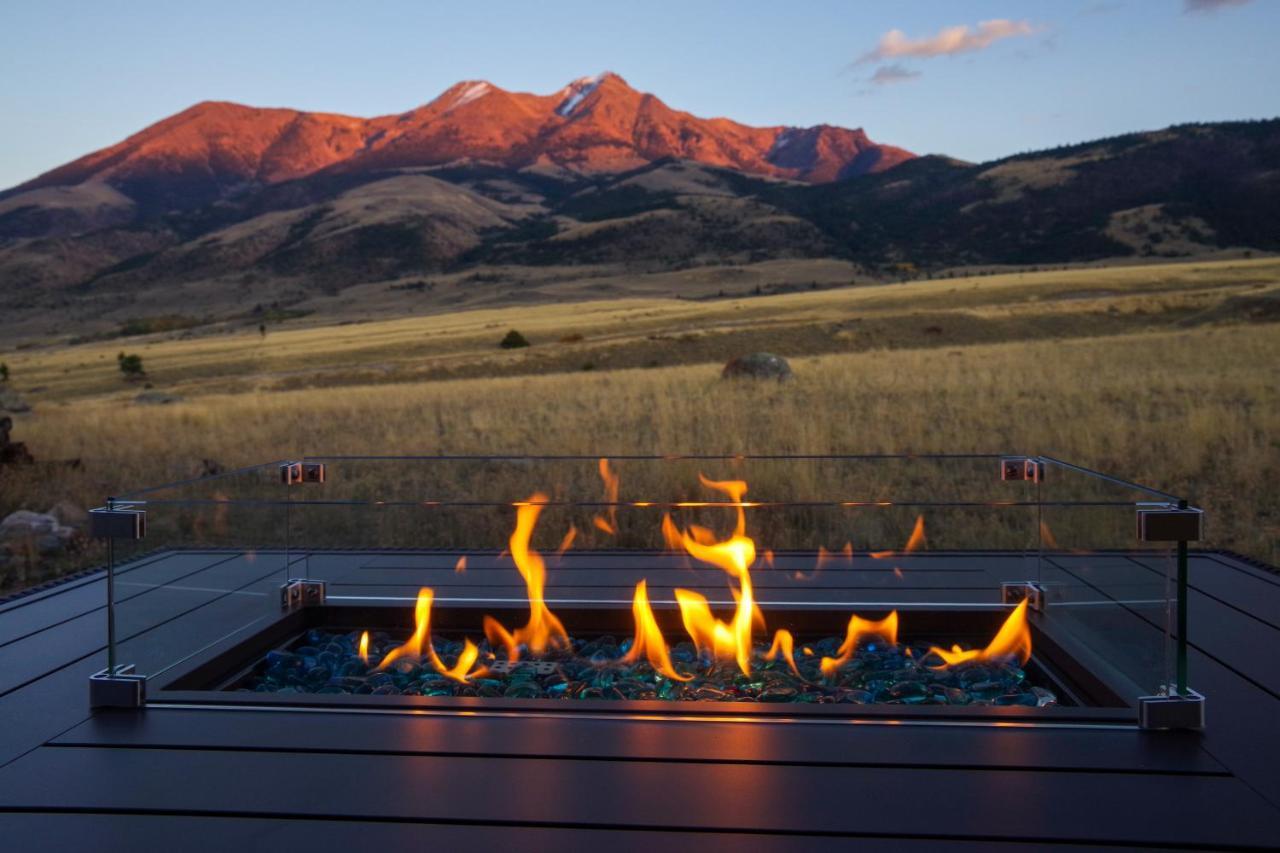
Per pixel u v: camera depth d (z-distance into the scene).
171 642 2.80
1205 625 3.17
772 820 1.84
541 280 159.50
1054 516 3.23
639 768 2.08
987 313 47.28
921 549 4.57
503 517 4.96
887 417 12.53
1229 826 1.80
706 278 139.00
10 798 1.97
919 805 1.89
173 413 17.33
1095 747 2.18
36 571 6.70
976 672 3.15
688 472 4.86
